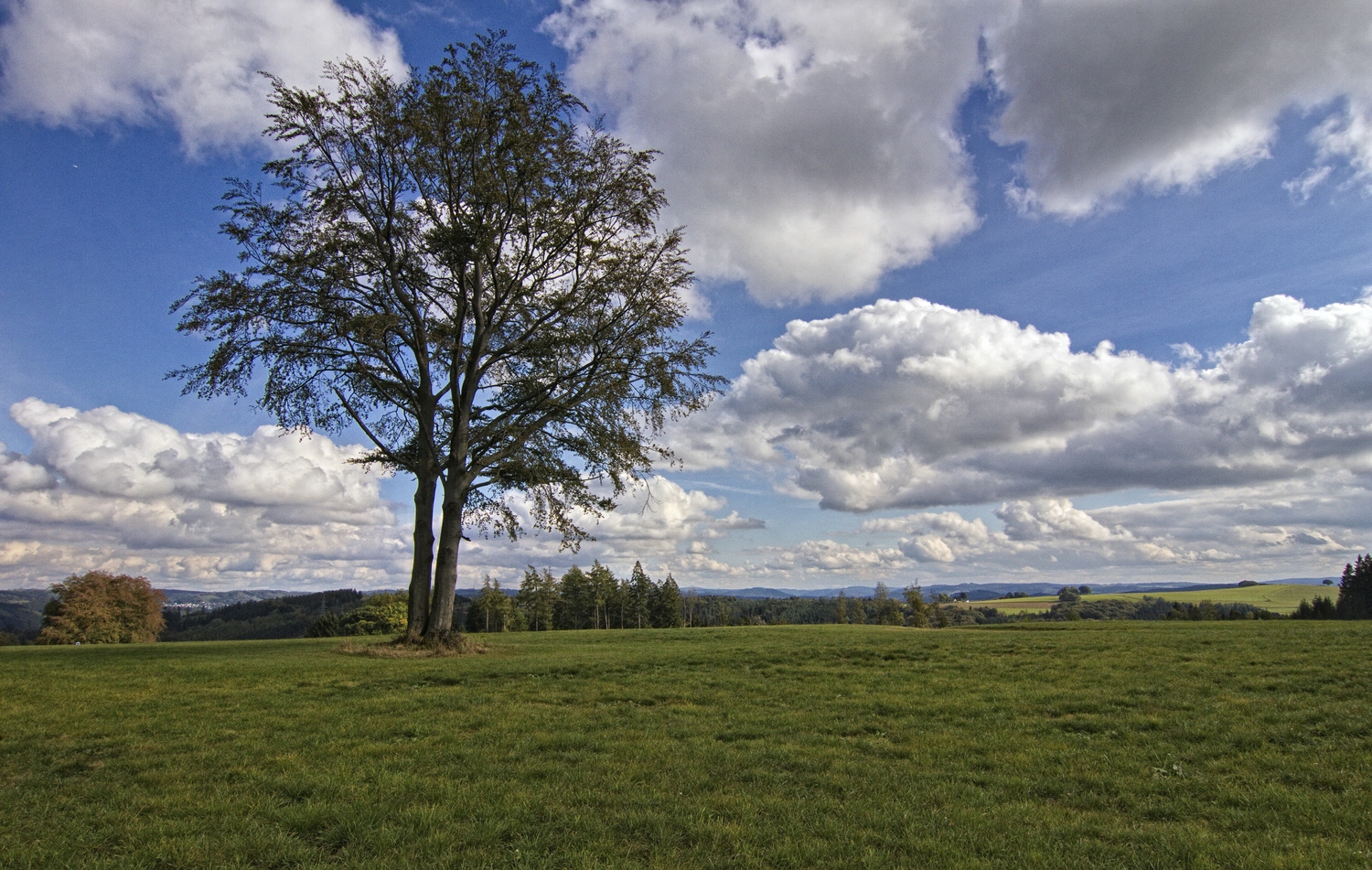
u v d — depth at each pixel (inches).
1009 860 253.0
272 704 533.3
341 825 278.1
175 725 457.7
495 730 446.3
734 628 1672.0
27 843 265.4
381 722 471.2
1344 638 882.1
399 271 1007.0
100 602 3095.5
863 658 808.3
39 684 621.0
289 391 970.1
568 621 4724.4
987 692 577.6
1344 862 246.4
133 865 244.2
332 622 4355.3
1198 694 539.8
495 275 1052.5
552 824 282.0
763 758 384.5
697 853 257.0
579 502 1081.4
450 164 993.5
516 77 984.3
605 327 1043.3
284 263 940.6
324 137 962.7
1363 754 374.6
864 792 329.4
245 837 267.3
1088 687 584.4
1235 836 274.4
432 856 249.9
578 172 1023.6
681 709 524.4
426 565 1015.6
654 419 1081.4
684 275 1077.1
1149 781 342.3
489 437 1037.2
